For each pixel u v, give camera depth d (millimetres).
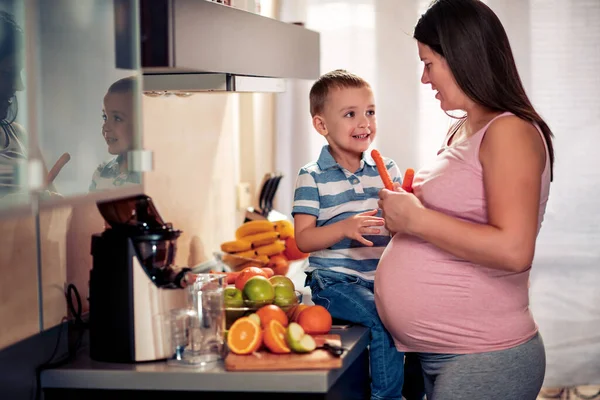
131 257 1799
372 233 2189
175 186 2914
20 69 1581
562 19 3719
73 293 2023
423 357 1998
